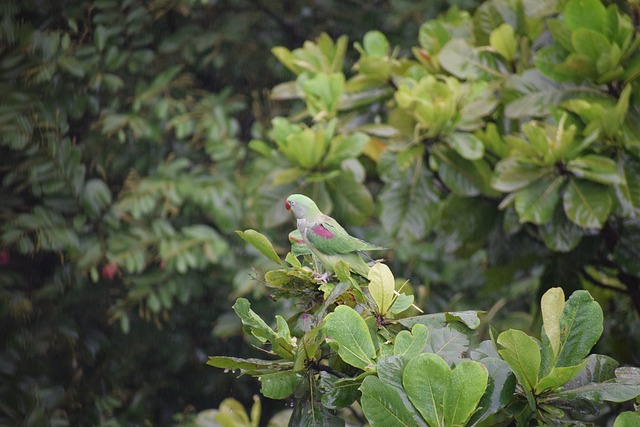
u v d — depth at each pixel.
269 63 13.02
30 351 11.11
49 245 10.66
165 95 12.10
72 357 11.66
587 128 5.59
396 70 7.18
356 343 3.18
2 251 11.00
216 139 11.77
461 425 2.90
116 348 12.23
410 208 6.56
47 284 11.38
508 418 3.14
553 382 3.02
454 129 6.31
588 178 5.57
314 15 13.23
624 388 3.04
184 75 12.60
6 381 10.97
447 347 3.29
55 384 11.39
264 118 12.82
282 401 12.95
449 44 6.61
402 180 6.61
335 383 3.18
